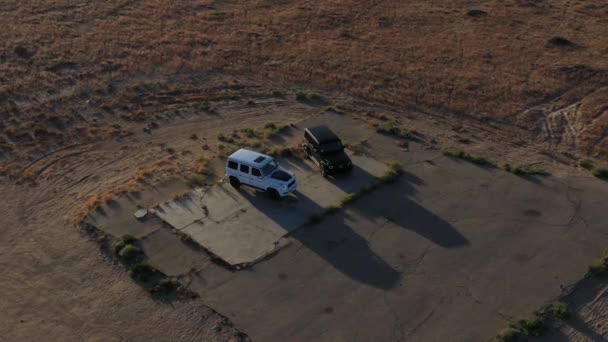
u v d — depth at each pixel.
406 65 43.72
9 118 35.09
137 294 21.72
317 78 41.91
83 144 32.84
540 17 54.88
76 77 40.91
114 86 40.06
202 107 37.56
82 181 29.22
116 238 24.52
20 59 43.31
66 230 25.25
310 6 56.41
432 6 57.31
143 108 37.41
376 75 42.09
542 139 34.31
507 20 53.53
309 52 45.69
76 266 23.19
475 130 35.28
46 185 28.83
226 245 24.14
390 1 58.53
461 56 45.34
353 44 47.38
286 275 22.67
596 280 22.66
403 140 33.50
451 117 36.88
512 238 25.06
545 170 30.61
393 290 22.05
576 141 33.88
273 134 33.78
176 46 46.25
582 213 26.77
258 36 48.75
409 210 26.88
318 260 23.52
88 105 37.34
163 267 22.94
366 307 21.23
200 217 25.86
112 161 31.16
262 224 25.48
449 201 27.64
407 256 23.89
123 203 26.84
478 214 26.70
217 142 33.31
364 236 25.03
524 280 22.61
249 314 20.81
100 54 44.81
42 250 24.12
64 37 47.84
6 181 29.00
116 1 57.19
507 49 46.78
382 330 20.25
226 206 26.69
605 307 21.34
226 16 53.59
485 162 31.12
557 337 20.05
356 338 19.91
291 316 20.77
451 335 20.05
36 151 31.83
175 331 20.12
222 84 41.06
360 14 54.41
